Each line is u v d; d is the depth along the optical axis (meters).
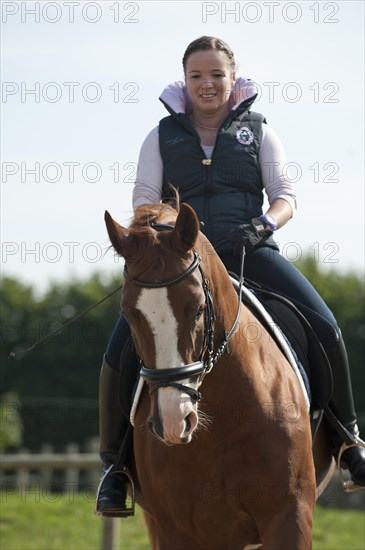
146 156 8.98
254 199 8.89
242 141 8.82
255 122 8.98
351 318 64.56
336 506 25.22
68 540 17.88
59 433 58.31
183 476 7.52
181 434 6.60
